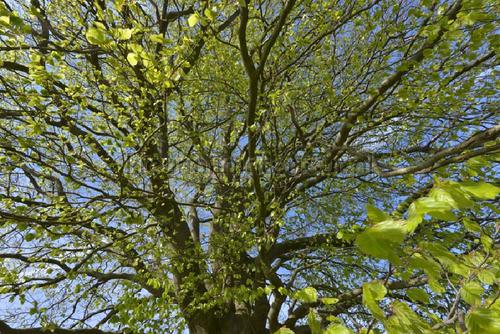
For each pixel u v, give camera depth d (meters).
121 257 6.29
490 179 5.06
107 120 5.37
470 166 2.00
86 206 4.93
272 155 6.09
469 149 3.14
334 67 6.14
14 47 3.39
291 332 1.60
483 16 3.65
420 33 4.15
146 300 4.81
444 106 5.28
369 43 5.91
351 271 7.30
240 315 6.16
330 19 5.39
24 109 4.18
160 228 5.93
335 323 1.59
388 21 5.20
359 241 1.16
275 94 4.80
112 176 4.98
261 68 4.05
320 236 6.99
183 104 6.20
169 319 5.16
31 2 5.40
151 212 5.70
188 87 6.18
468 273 1.60
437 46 4.72
